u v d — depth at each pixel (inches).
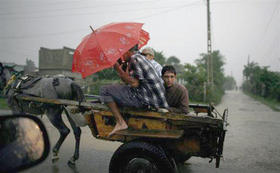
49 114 169.0
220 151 120.7
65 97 169.5
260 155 199.6
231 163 179.5
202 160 185.2
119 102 124.0
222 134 118.6
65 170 158.1
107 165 169.5
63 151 199.3
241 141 247.1
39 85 171.0
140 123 124.5
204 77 799.7
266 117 429.4
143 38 165.8
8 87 185.2
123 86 124.1
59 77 176.6
